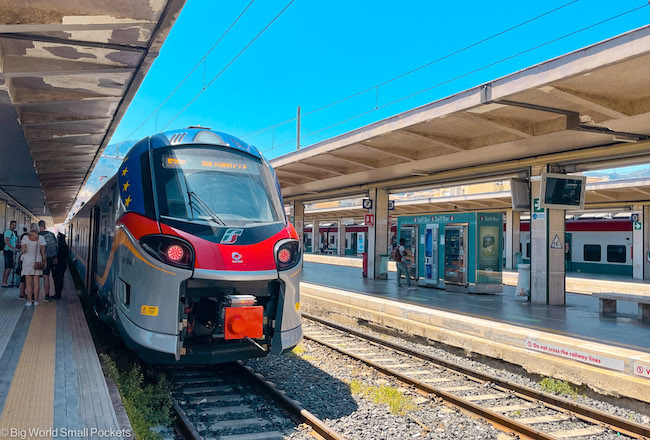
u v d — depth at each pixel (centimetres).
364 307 1320
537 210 1362
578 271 3047
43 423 438
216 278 582
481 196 2706
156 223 611
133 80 821
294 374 781
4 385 533
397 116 1173
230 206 654
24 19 589
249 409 607
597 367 736
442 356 967
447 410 638
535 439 547
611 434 574
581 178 1305
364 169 1717
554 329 944
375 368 827
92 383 554
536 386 784
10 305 1023
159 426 551
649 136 1088
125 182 691
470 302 1362
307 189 2427
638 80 819
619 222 2819
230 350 624
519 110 1020
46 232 1104
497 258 1623
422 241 1808
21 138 1071
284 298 630
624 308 1332
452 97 1008
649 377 668
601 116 987
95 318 1068
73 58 725
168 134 711
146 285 592
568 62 770
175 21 612
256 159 739
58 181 2100
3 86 729
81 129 1136
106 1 564
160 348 574
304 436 535
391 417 602
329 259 3541
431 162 1530
